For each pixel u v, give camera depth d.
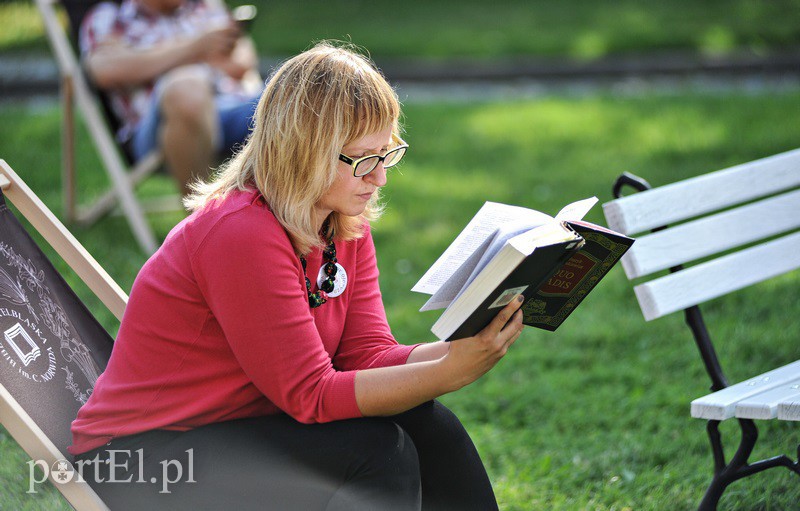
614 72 39.19
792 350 14.49
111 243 18.33
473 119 31.14
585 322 16.14
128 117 18.41
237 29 18.23
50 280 8.93
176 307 7.39
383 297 17.23
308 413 7.28
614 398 13.45
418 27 46.62
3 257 8.55
